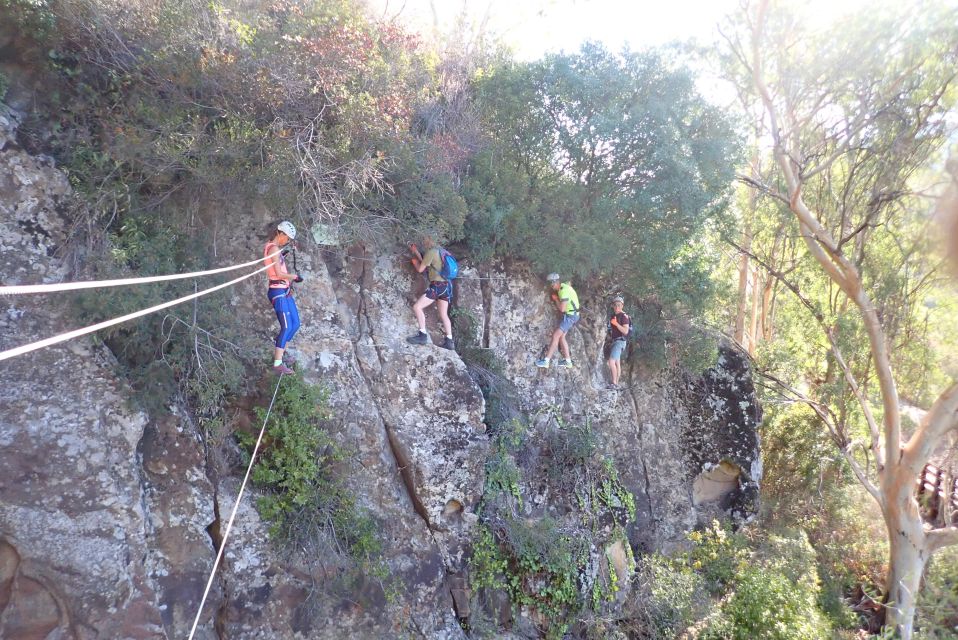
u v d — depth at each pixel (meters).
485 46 12.06
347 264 8.97
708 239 14.18
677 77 11.22
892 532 13.88
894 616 13.21
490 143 10.79
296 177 7.70
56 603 5.47
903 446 14.27
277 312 7.23
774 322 22.28
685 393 13.92
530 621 9.32
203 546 6.59
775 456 17.61
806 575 12.77
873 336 14.04
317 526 7.33
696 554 12.50
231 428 7.25
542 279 11.28
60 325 6.07
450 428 8.84
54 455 5.69
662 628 10.30
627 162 11.27
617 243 11.09
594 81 10.64
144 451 6.46
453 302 10.20
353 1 8.93
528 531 9.34
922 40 12.20
